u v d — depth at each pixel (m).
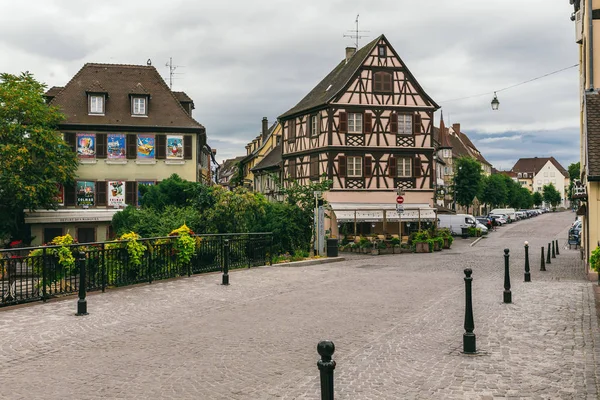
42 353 8.27
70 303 12.49
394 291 14.66
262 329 9.94
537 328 9.89
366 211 39.72
